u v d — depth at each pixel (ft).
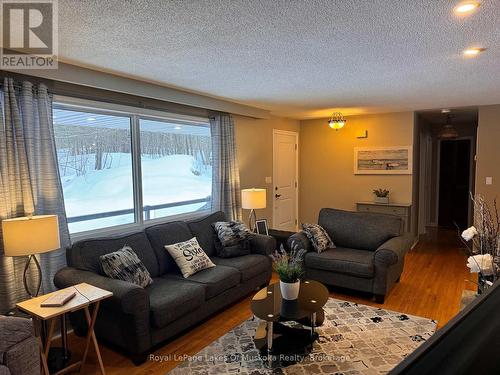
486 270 5.91
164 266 11.36
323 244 13.52
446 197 26.16
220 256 12.82
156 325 8.53
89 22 6.73
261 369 8.17
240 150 17.72
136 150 12.83
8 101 8.79
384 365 8.23
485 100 15.80
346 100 15.62
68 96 10.43
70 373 8.09
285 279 8.93
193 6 6.05
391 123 19.54
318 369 8.12
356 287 12.26
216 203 15.66
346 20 6.72
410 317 10.72
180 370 8.20
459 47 8.36
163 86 12.46
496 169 17.17
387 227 13.61
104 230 11.78
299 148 22.82
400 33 7.41
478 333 1.45
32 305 7.27
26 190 9.07
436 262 16.70
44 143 9.51
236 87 12.72
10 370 6.12
